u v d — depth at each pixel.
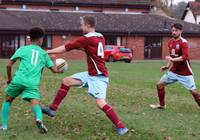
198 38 79.12
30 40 11.05
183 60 14.38
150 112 14.65
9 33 67.81
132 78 29.69
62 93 11.54
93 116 13.44
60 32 70.25
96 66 11.13
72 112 14.05
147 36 76.31
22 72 10.75
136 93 19.92
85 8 84.81
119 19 77.44
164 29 76.44
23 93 10.82
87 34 11.20
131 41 75.19
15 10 75.38
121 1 86.81
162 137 11.06
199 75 35.47
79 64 50.44
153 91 21.08
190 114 14.55
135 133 11.40
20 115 13.17
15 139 10.39
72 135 10.94
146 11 88.31
